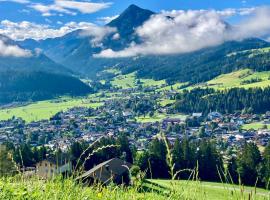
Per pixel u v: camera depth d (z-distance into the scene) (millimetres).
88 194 5391
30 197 5227
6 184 5465
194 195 4445
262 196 3801
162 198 4617
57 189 5414
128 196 4988
